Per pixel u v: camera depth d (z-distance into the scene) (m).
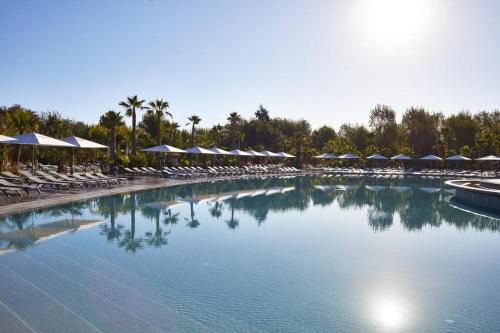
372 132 62.91
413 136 56.88
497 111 62.28
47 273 6.21
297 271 6.79
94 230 9.56
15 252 7.41
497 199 15.13
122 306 5.01
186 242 8.70
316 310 5.12
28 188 13.97
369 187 25.86
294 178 34.09
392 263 7.50
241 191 20.92
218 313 4.93
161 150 26.77
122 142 37.94
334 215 13.38
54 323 4.45
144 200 15.40
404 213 14.12
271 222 11.66
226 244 8.62
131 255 7.44
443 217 13.27
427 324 4.79
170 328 4.45
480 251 8.55
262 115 79.25
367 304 5.38
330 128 72.44
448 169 48.00
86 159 29.44
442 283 6.37
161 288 5.72
